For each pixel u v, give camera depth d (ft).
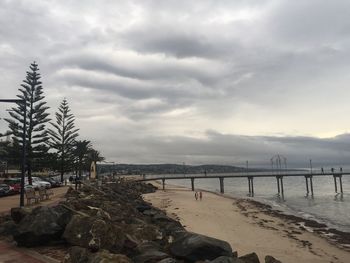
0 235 48.85
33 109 192.13
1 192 128.36
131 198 170.40
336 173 354.54
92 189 129.80
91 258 34.12
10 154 191.72
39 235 42.45
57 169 233.96
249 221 137.69
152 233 55.21
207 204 196.54
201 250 45.88
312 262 79.51
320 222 145.79
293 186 503.61
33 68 194.49
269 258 54.65
